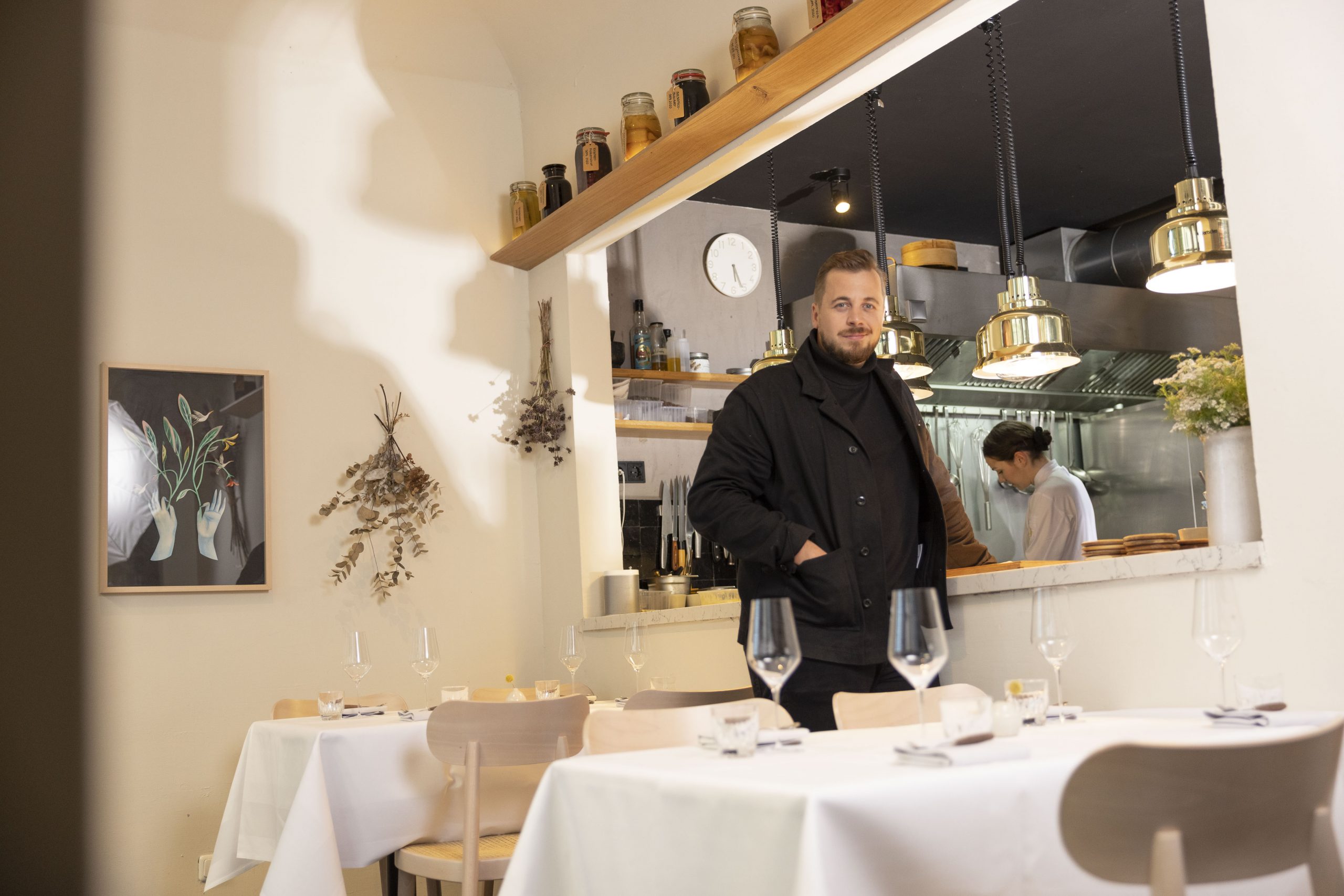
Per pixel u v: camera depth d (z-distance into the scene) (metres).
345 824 2.61
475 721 2.44
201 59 4.38
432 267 4.72
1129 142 5.31
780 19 3.52
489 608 4.62
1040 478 4.79
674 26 4.02
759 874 1.24
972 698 1.47
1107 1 4.09
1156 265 3.08
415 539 4.50
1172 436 6.12
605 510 4.63
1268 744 1.19
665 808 1.41
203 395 4.16
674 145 3.76
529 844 1.60
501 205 4.92
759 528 2.66
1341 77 2.13
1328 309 2.13
